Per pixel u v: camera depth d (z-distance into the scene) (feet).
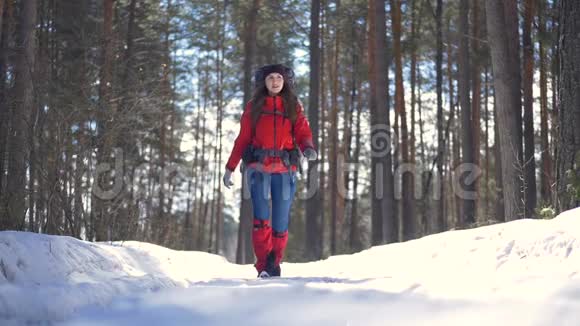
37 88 20.52
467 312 5.97
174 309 6.51
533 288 7.35
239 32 89.20
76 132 20.99
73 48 42.88
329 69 94.68
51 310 6.34
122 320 6.08
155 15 75.82
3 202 16.49
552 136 54.60
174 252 19.02
